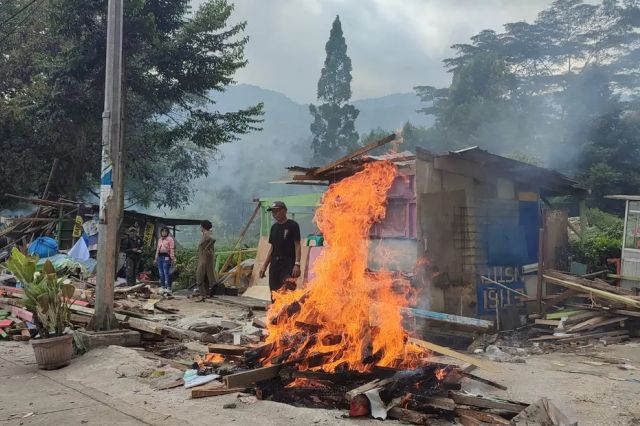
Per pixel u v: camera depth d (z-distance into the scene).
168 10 19.52
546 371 6.93
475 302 9.82
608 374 6.78
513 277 10.49
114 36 7.72
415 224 10.46
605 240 15.00
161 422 4.48
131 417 4.65
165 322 9.49
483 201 10.28
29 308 6.64
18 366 6.63
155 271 18.50
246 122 20.73
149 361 6.42
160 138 21.20
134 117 22.72
